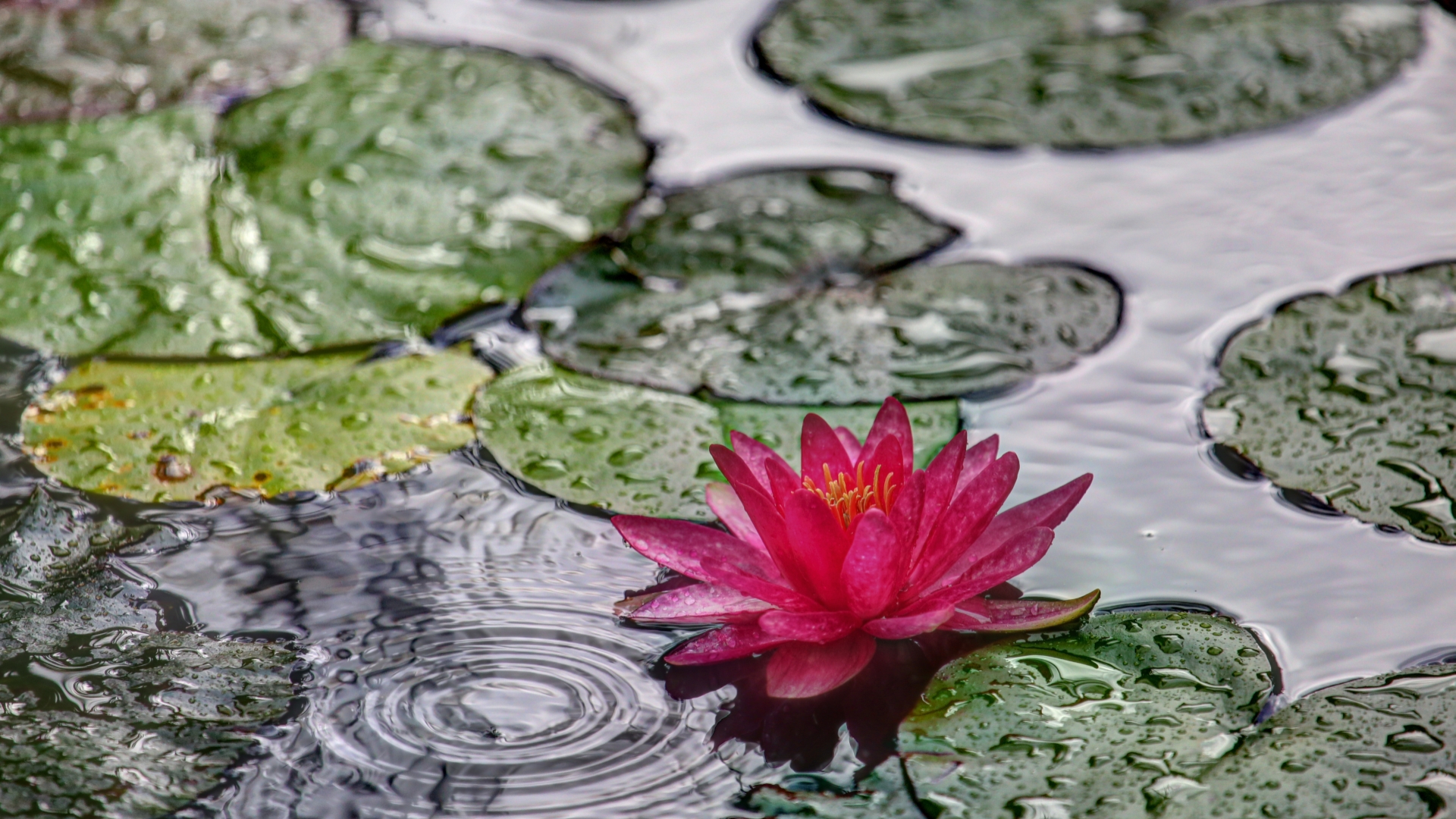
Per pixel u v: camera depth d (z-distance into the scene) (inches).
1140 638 82.7
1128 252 88.4
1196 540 83.8
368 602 83.4
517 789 81.6
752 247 88.7
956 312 87.3
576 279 88.1
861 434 85.2
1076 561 83.7
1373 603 83.0
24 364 86.4
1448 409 85.0
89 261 88.0
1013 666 82.6
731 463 83.0
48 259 88.0
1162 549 83.7
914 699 82.4
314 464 85.0
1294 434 84.9
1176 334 86.7
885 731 82.0
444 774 81.7
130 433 85.4
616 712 82.3
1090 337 86.7
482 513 84.5
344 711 82.3
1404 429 84.8
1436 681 82.1
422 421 85.7
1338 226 88.7
